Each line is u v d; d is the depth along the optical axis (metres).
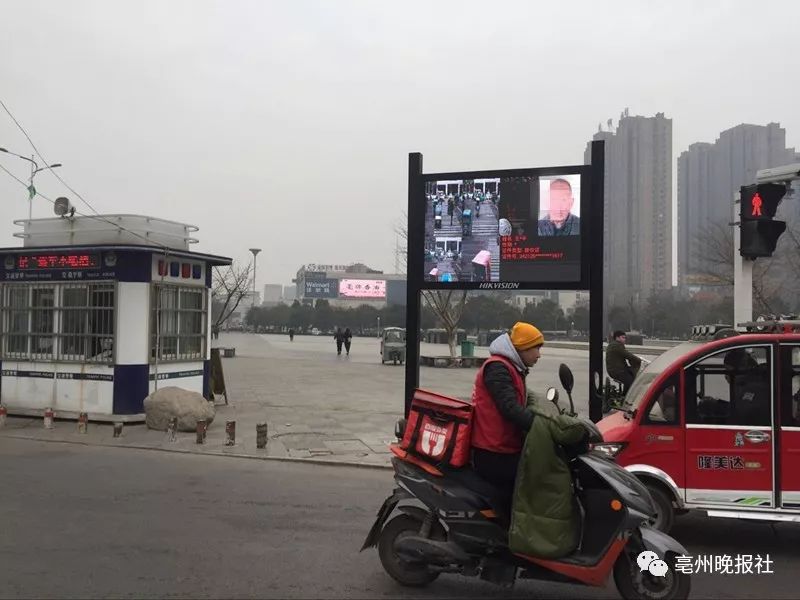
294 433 11.63
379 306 119.00
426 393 4.77
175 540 5.80
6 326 12.98
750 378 5.89
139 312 12.30
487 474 4.47
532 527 4.21
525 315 71.94
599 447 6.01
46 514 6.55
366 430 12.00
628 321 50.66
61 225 13.40
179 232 13.92
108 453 9.91
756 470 5.81
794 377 5.84
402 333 28.86
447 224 10.50
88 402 12.35
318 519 6.58
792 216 23.81
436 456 4.54
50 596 4.48
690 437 5.92
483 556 4.46
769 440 5.80
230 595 4.57
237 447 10.38
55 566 5.08
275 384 19.78
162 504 7.04
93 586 4.68
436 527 4.72
